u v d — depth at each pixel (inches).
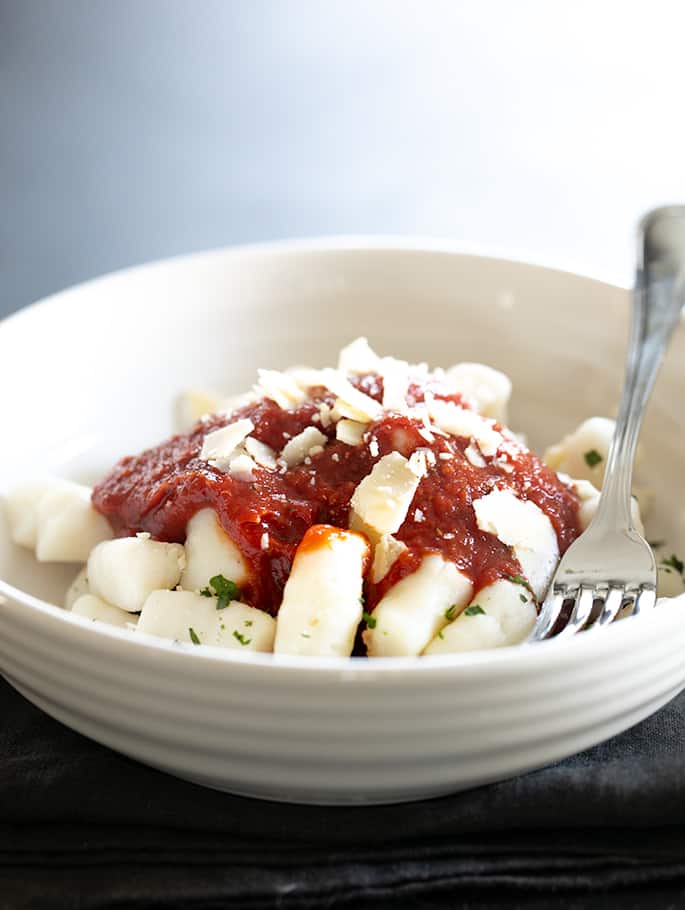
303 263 18.7
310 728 11.4
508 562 14.2
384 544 13.9
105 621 14.2
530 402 18.4
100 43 36.4
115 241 27.7
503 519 14.3
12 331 17.0
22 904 12.4
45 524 15.7
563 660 11.4
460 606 13.9
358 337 19.0
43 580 16.0
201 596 13.9
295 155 31.8
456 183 30.7
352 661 11.2
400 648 13.2
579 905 12.4
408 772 11.9
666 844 12.6
